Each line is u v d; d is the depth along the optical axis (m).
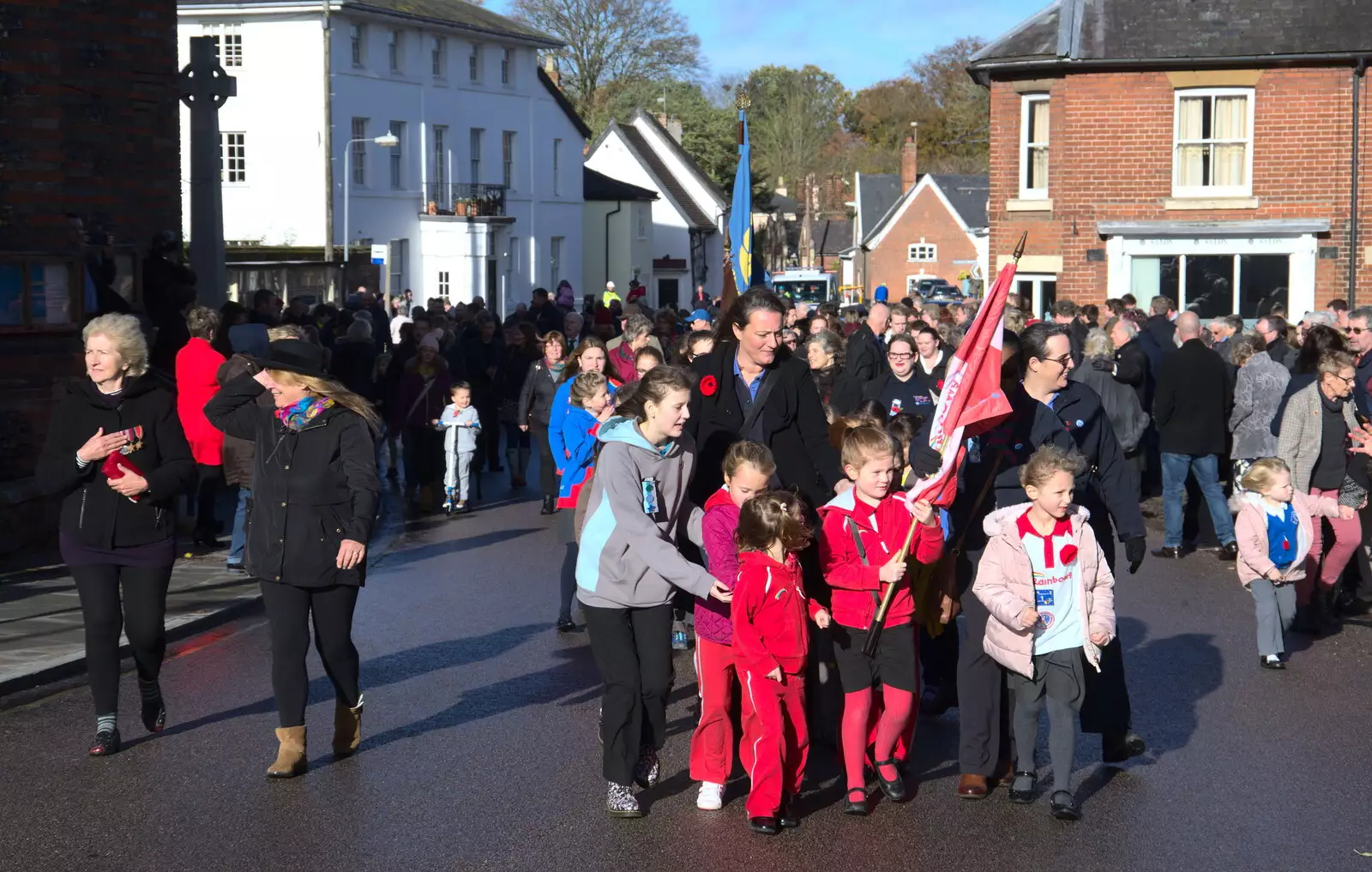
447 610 10.96
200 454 12.05
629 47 71.56
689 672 9.22
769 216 90.19
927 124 98.44
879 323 16.77
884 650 6.60
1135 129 27.39
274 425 6.91
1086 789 6.87
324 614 7.04
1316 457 10.74
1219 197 27.11
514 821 6.37
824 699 7.33
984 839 6.17
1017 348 6.89
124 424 7.23
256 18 44.84
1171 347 17.67
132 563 7.25
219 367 12.03
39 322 12.62
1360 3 26.75
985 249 74.00
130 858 5.89
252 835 6.16
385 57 47.25
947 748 7.62
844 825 6.36
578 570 6.49
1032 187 28.42
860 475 6.55
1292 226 26.75
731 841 6.13
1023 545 6.48
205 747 7.39
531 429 16.22
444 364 16.91
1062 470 6.34
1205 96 27.12
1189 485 14.60
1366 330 12.70
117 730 7.30
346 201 45.22
